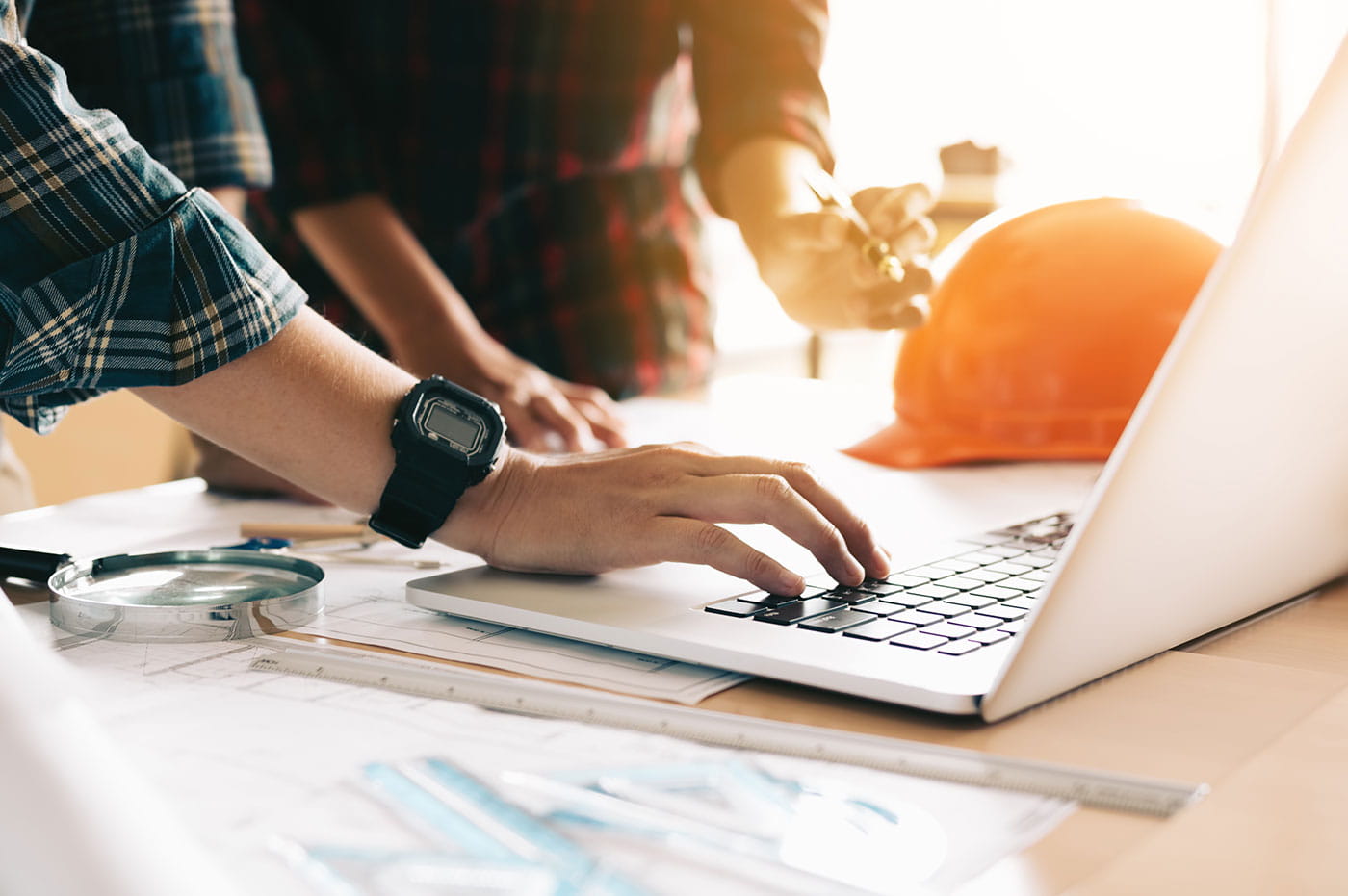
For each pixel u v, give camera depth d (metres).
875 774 0.40
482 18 1.36
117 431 1.87
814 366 3.28
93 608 0.56
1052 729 0.45
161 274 0.59
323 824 0.36
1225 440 0.44
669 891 0.32
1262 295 0.40
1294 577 0.60
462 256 1.46
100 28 0.94
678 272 1.56
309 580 0.62
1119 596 0.45
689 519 0.61
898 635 0.52
